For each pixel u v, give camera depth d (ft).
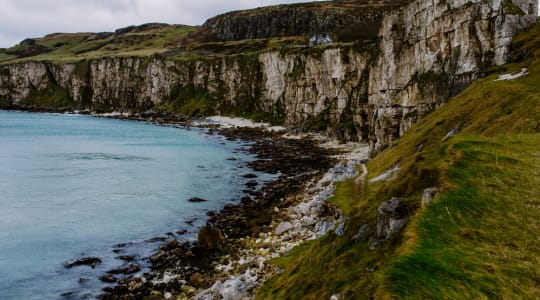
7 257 110.63
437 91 217.97
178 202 167.53
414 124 202.90
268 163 261.03
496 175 56.90
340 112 405.39
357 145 339.57
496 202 50.08
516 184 54.29
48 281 97.60
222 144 356.38
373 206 67.21
